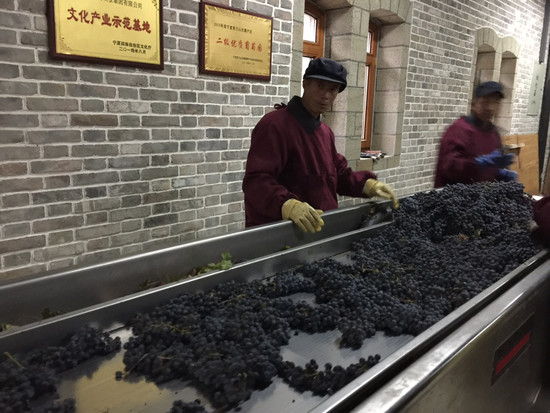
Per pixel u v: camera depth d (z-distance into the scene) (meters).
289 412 0.80
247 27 2.97
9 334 0.89
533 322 1.31
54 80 2.22
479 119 2.82
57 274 1.06
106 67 2.38
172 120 2.73
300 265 1.49
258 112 3.21
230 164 3.11
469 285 1.25
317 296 1.26
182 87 2.73
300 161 1.93
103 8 2.29
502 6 5.85
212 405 0.82
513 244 1.62
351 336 1.03
